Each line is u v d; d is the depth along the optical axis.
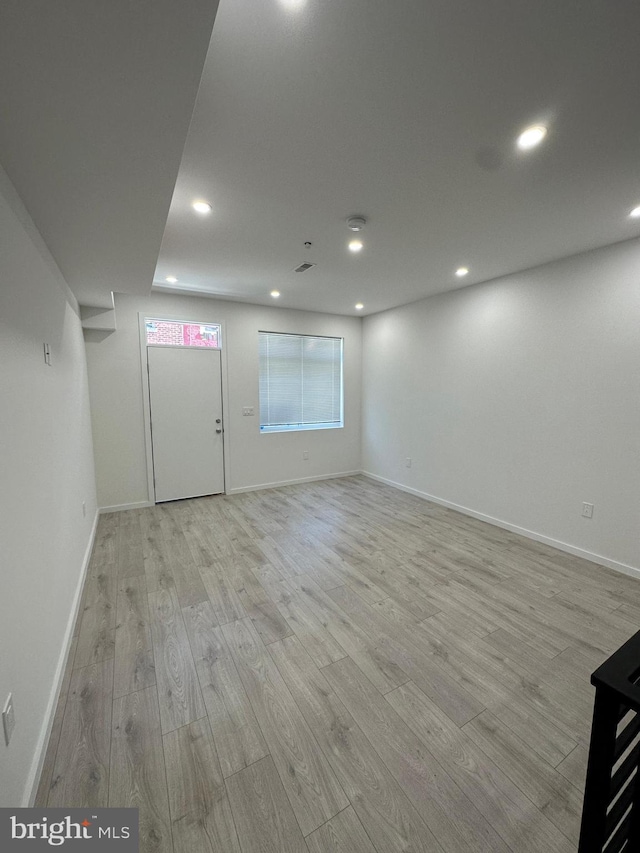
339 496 4.72
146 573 2.75
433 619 2.20
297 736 1.46
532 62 1.18
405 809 1.21
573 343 3.00
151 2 0.75
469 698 1.64
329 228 2.41
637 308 2.62
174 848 1.10
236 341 4.66
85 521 2.95
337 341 5.53
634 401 2.67
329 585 2.58
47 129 1.12
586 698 1.65
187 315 4.30
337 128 1.48
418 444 4.67
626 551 2.75
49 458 1.82
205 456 4.59
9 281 1.34
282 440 5.14
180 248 2.76
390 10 1.00
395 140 1.55
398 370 4.93
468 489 4.01
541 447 3.28
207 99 1.31
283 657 1.90
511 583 2.61
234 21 1.02
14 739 1.13
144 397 4.15
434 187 1.92
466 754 1.39
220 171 1.77
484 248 2.79
